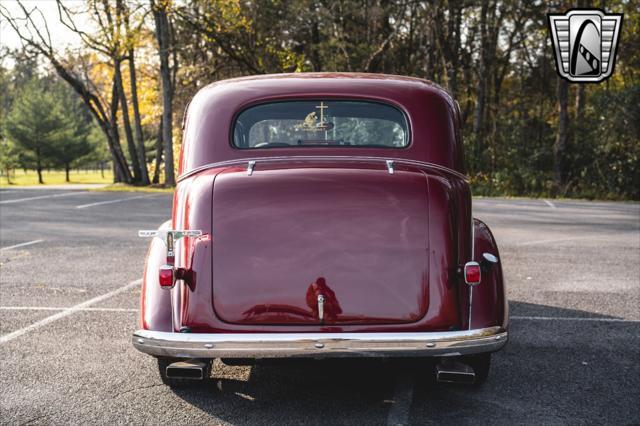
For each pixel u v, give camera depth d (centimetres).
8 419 379
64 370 462
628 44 2923
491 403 403
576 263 873
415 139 415
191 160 420
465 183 412
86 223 1286
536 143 2380
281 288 353
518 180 2297
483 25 2916
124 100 3009
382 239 358
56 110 6125
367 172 378
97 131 7912
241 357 346
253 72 3053
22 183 6028
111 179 7650
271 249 357
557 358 489
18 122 6019
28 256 921
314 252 356
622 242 1059
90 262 875
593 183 2198
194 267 359
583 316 610
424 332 348
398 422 375
